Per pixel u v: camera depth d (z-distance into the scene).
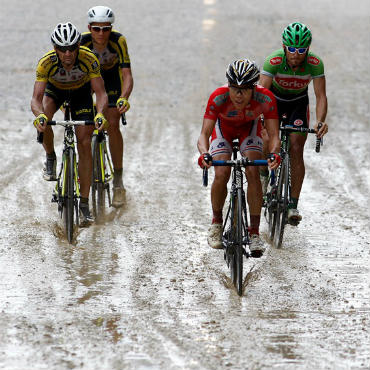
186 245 20.44
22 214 22.61
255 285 17.50
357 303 16.39
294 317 15.49
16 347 13.73
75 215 22.62
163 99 41.28
